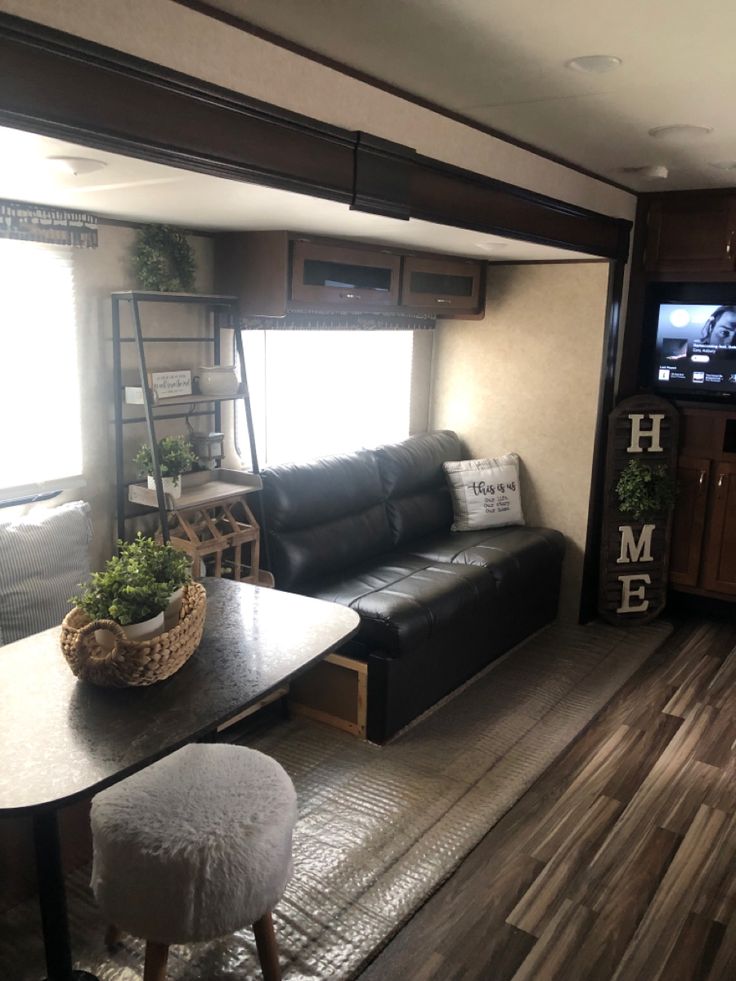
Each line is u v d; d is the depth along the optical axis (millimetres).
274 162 2109
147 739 1713
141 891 1793
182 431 3504
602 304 4355
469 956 2221
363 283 3721
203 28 1838
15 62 1504
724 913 2385
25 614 2682
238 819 1862
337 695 3367
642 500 4418
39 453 2980
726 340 4328
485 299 4680
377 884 2486
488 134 2980
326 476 3873
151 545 2121
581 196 3781
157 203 2611
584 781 3057
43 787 1545
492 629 4004
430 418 5051
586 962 2203
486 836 2727
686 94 2531
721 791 3002
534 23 1961
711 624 4695
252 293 3422
